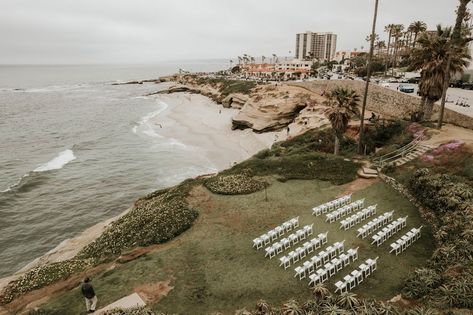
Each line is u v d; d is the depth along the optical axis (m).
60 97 161.38
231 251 22.42
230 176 35.25
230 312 17.06
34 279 21.91
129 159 58.56
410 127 40.25
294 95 68.31
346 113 38.09
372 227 24.28
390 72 105.81
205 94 133.38
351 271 19.78
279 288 18.62
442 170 29.52
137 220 28.23
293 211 27.64
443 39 37.31
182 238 24.39
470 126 38.12
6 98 158.00
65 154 63.00
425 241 22.34
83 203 42.34
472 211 21.47
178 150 62.78
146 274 20.38
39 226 36.94
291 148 46.44
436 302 15.26
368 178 32.31
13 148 69.31
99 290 19.16
